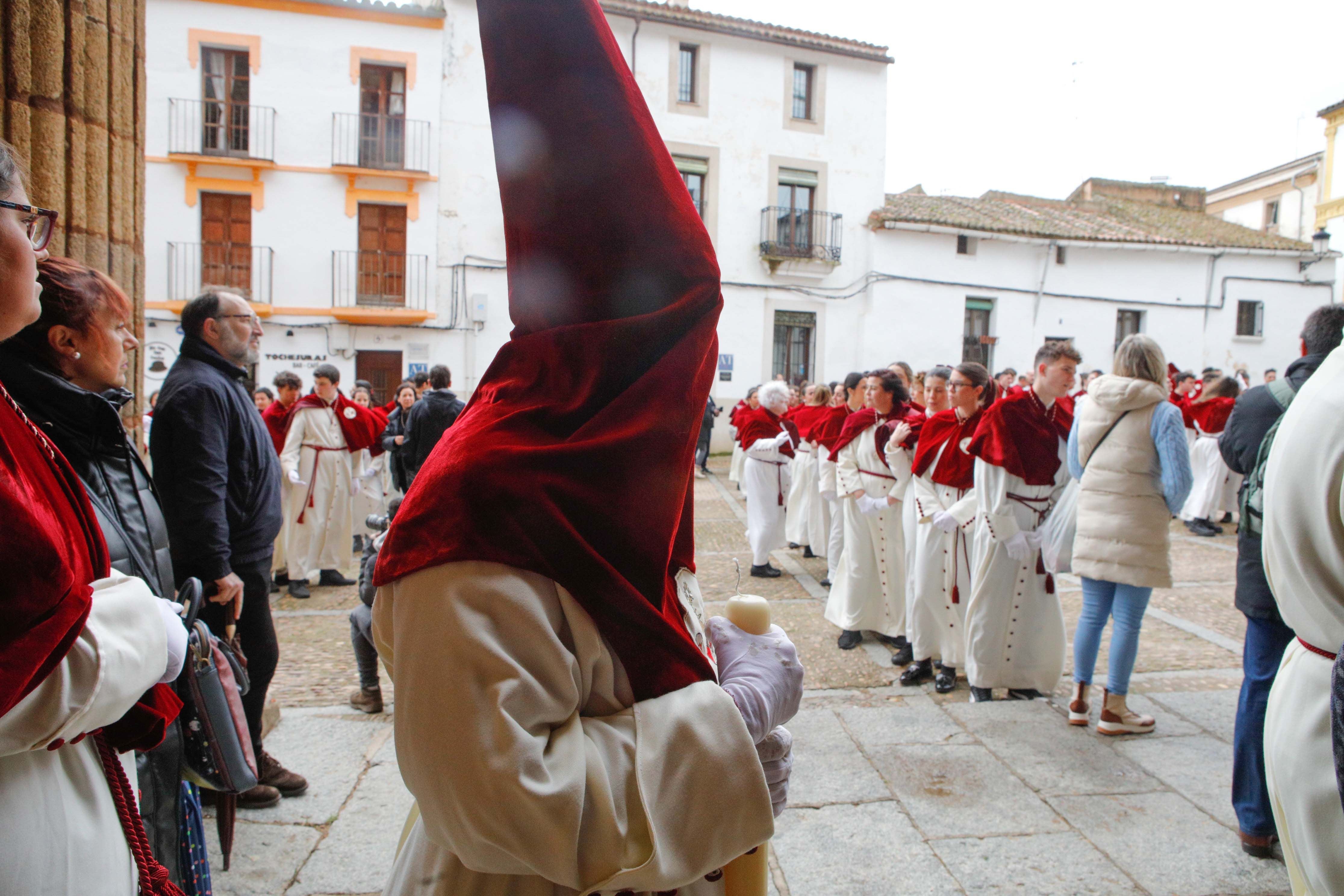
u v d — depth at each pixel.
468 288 16.36
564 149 0.98
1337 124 19.78
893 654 5.04
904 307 18.58
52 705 1.00
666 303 1.00
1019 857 2.73
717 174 17.50
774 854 2.75
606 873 0.85
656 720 0.91
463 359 16.42
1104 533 3.57
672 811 0.88
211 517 2.59
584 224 0.98
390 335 16.16
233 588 2.64
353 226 15.83
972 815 2.99
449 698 0.83
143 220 2.85
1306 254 19.75
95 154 2.49
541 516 0.87
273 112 15.34
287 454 6.53
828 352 18.42
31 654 0.94
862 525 5.05
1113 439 3.55
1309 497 1.54
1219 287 19.94
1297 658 1.65
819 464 7.61
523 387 0.99
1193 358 19.97
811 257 17.75
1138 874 2.63
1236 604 2.72
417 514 0.89
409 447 6.46
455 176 16.17
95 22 2.48
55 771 1.12
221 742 1.89
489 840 0.83
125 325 1.85
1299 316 20.33
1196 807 3.05
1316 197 23.06
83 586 1.06
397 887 1.07
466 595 0.85
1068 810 3.03
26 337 1.71
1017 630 4.05
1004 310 19.06
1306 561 1.57
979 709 4.00
